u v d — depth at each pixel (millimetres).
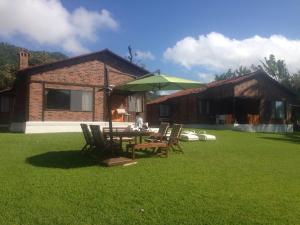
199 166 9578
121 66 23625
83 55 22047
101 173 8414
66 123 21406
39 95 20750
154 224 5078
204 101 29938
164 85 12438
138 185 7215
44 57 47062
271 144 16359
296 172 9047
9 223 5051
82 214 5441
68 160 10273
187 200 6203
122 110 23297
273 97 30781
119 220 5203
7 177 7871
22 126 21312
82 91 22203
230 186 7273
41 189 6828
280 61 54000
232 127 27750
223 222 5180
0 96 28219
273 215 5516
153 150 11977
